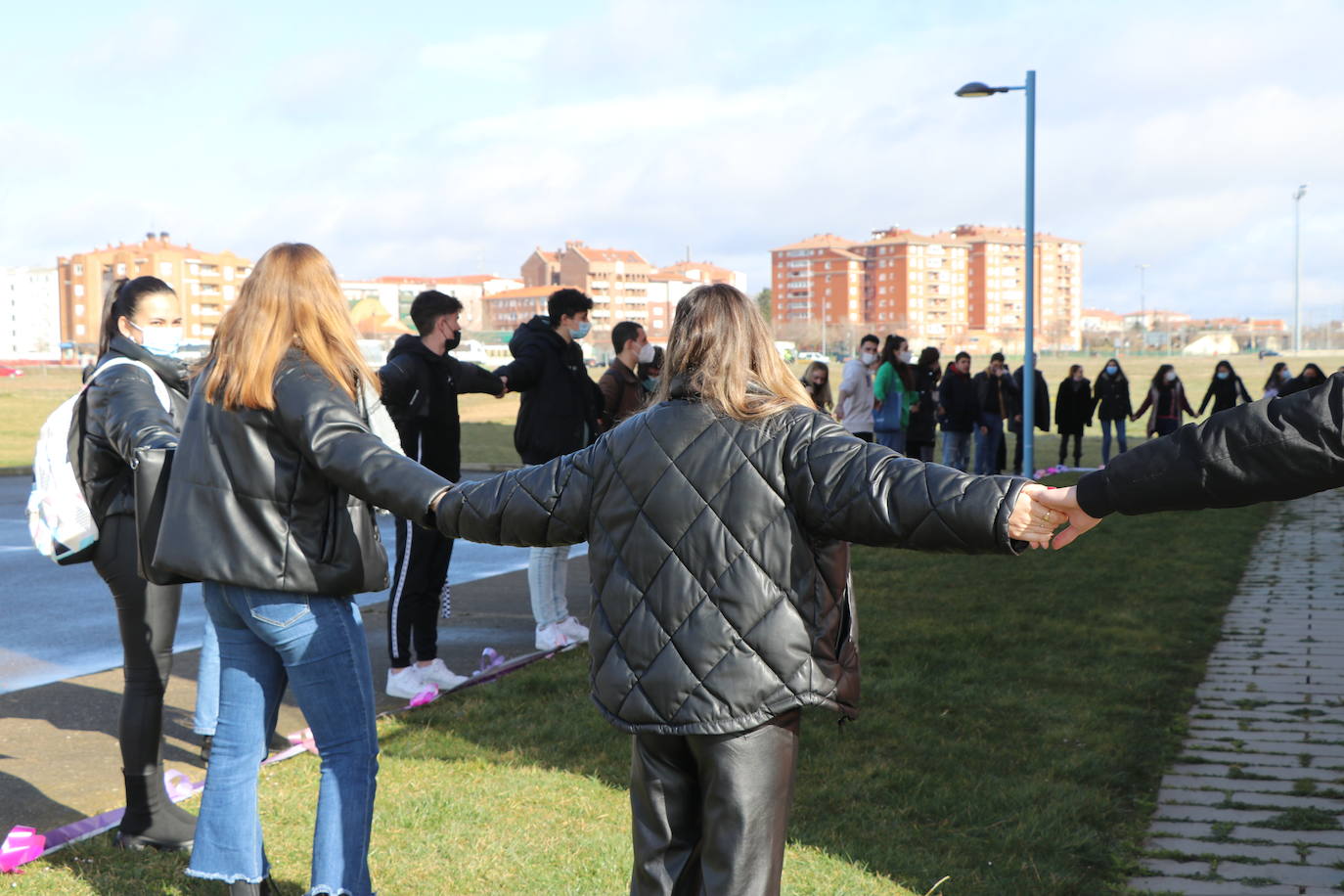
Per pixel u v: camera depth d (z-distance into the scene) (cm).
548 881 347
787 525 238
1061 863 367
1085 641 665
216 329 294
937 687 566
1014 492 220
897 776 440
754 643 236
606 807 406
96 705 541
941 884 349
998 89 1766
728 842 237
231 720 301
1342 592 835
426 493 273
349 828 295
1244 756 473
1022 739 489
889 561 965
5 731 497
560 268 19125
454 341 548
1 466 1908
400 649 545
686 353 249
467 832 382
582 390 632
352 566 293
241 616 294
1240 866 367
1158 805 421
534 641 674
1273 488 195
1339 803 420
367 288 17688
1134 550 1034
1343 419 188
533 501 261
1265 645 667
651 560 242
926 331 18912
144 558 312
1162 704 543
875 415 1423
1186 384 5328
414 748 467
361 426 288
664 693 238
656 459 245
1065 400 1983
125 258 15500
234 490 285
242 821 300
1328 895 345
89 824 382
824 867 361
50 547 346
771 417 242
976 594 815
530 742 476
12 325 18138
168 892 336
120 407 335
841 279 19762
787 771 243
